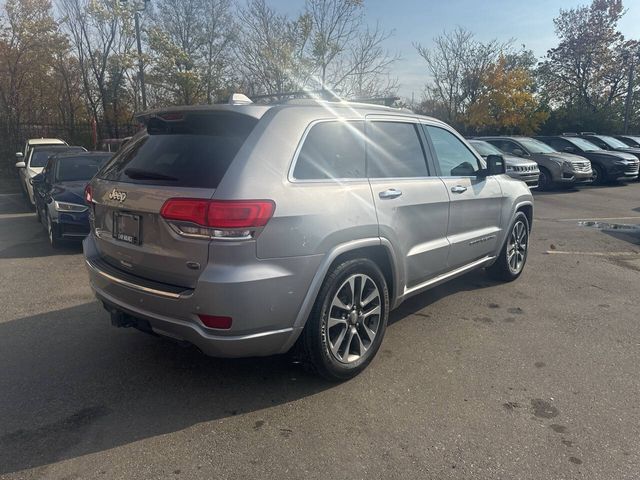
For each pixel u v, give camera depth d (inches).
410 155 163.8
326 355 132.0
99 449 109.7
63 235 293.7
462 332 174.6
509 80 1346.0
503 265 225.3
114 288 132.2
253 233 112.7
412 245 157.3
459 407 126.9
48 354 156.6
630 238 336.5
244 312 113.3
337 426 118.6
